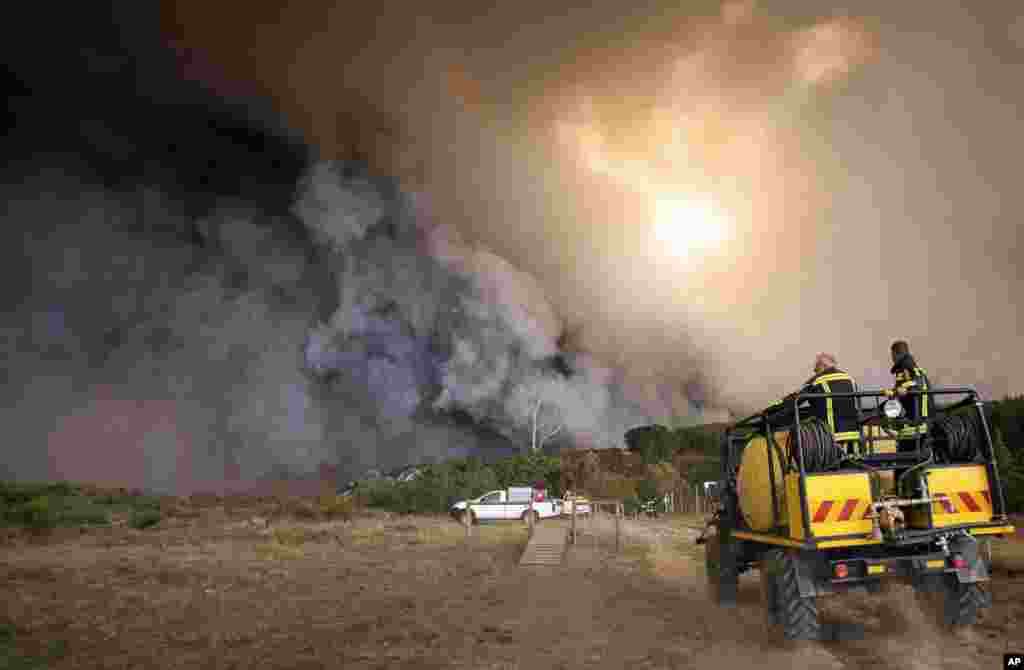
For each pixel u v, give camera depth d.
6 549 17.17
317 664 6.68
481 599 10.11
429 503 28.95
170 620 8.87
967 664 5.78
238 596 10.58
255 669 6.57
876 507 6.28
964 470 6.61
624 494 33.12
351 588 11.25
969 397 7.06
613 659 6.48
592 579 11.91
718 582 9.19
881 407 7.12
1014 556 11.59
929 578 6.77
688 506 33.16
